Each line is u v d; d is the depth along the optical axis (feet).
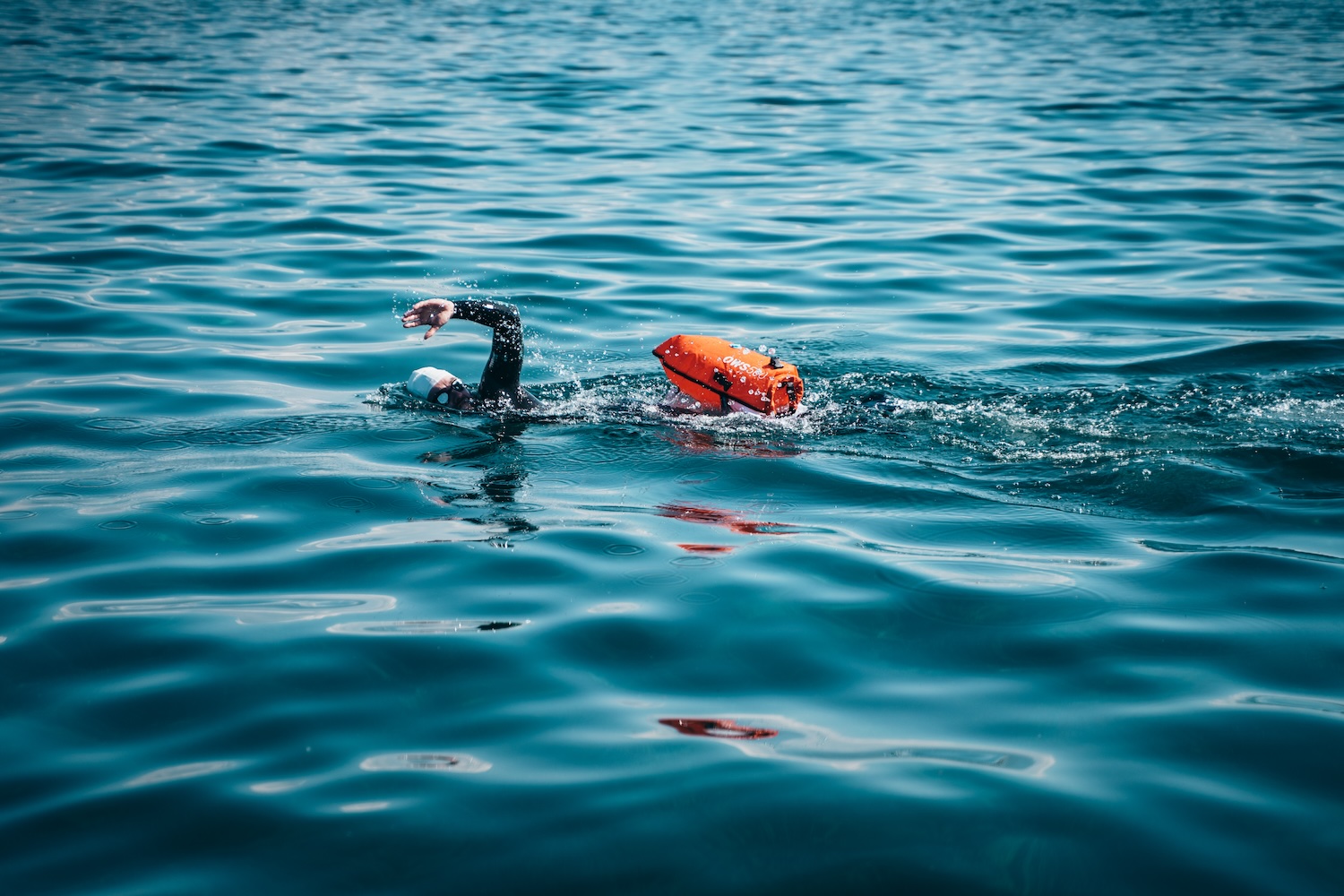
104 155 42.39
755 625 12.53
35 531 14.76
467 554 14.32
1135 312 27.20
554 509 15.81
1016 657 11.89
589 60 72.13
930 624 12.57
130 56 67.67
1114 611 12.83
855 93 59.88
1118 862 8.82
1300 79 61.93
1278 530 14.99
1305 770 9.92
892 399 20.24
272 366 22.66
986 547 14.62
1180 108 54.13
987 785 9.73
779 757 10.14
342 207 36.17
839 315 27.17
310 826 9.21
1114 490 16.48
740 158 44.50
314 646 12.05
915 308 27.76
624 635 12.31
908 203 37.81
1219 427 18.95
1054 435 18.74
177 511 15.55
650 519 15.48
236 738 10.44
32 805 9.50
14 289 27.09
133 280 28.25
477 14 101.35
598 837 9.09
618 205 37.29
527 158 44.04
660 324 26.43
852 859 8.84
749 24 95.76
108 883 8.61
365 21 93.09
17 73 59.98
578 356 24.14
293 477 16.85
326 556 14.25
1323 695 11.10
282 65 66.54
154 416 19.54
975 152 45.42
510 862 8.80
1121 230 34.37
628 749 10.27
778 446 18.33
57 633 12.29
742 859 8.84
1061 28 91.86
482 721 10.73
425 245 32.35
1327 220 34.65
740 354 19.93
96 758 10.14
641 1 119.55
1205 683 11.35
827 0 122.11
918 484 16.80
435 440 18.58
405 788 9.71
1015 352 24.30
